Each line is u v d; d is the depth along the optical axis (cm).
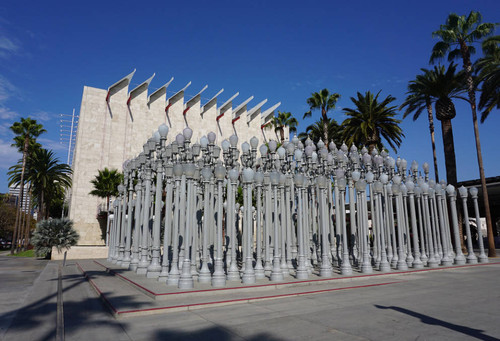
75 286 1151
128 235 1570
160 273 1166
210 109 5334
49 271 1689
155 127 4741
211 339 531
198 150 1225
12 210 6125
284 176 1221
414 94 2973
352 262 1575
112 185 3678
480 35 2609
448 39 2686
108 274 1428
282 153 1412
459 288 1022
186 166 980
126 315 686
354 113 3231
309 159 1495
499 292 945
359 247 1528
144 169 1423
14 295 992
